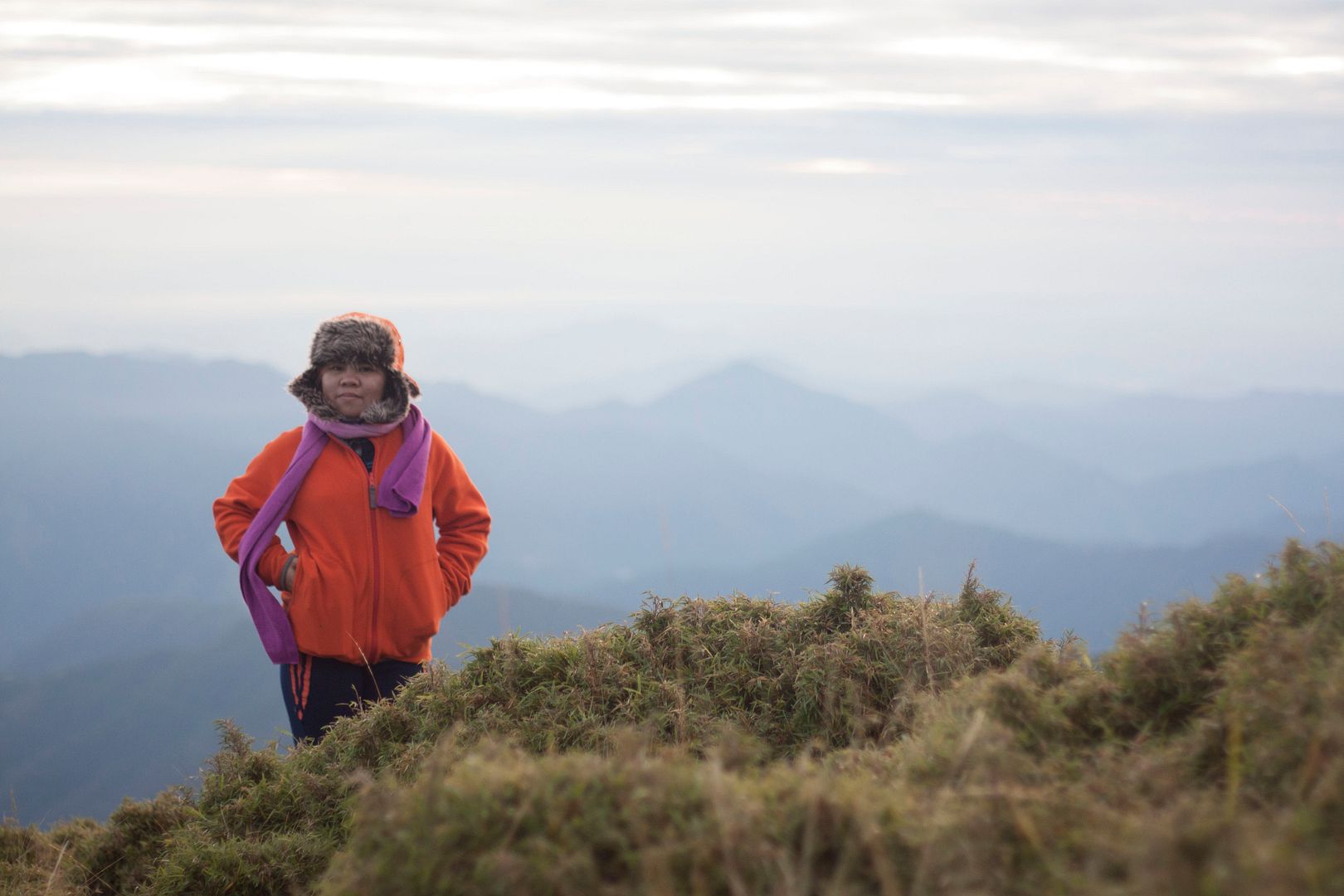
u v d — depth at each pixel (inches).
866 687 178.1
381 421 231.8
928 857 87.4
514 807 98.7
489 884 90.3
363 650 227.0
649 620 205.6
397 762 173.2
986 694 133.0
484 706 189.6
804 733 172.7
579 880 88.8
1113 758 111.9
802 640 195.8
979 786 99.2
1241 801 93.4
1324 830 80.8
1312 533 148.0
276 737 213.9
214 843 171.9
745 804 95.4
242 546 227.3
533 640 208.7
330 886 105.9
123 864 196.5
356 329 232.5
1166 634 136.1
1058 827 91.1
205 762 204.4
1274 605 136.8
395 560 229.8
